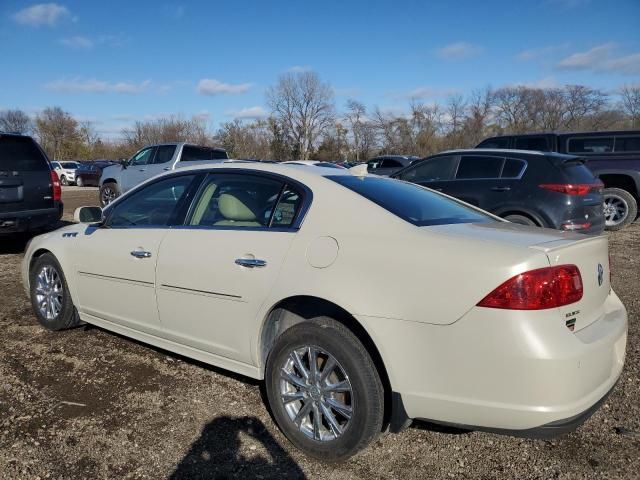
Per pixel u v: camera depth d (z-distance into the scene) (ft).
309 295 9.34
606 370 8.52
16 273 22.94
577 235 9.59
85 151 242.37
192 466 9.14
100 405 11.16
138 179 48.06
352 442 8.92
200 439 9.96
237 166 11.97
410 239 8.92
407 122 206.59
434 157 27.25
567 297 8.09
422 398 8.36
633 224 38.81
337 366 9.13
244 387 12.09
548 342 7.63
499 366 7.75
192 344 11.63
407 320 8.39
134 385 12.10
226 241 10.92
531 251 8.07
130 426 10.35
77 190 93.15
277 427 10.44
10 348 14.21
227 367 11.11
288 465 9.23
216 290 10.82
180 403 11.30
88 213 14.01
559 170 23.29
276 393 9.88
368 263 8.95
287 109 198.90
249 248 10.47
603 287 9.47
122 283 12.94
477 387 7.94
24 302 18.53
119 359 13.56
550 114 194.80
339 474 8.98
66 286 14.79
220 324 10.89
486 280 7.90
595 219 23.94
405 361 8.43
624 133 35.32
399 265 8.66
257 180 11.41
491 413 7.89
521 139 38.88
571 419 7.77
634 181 34.83
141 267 12.37
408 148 205.77
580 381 7.82
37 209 26.30
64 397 11.47
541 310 7.77
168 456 9.41
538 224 23.30
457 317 8.01
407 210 10.09
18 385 12.00
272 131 199.21
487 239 8.63
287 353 9.72
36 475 8.78
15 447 9.53
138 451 9.53
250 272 10.28
